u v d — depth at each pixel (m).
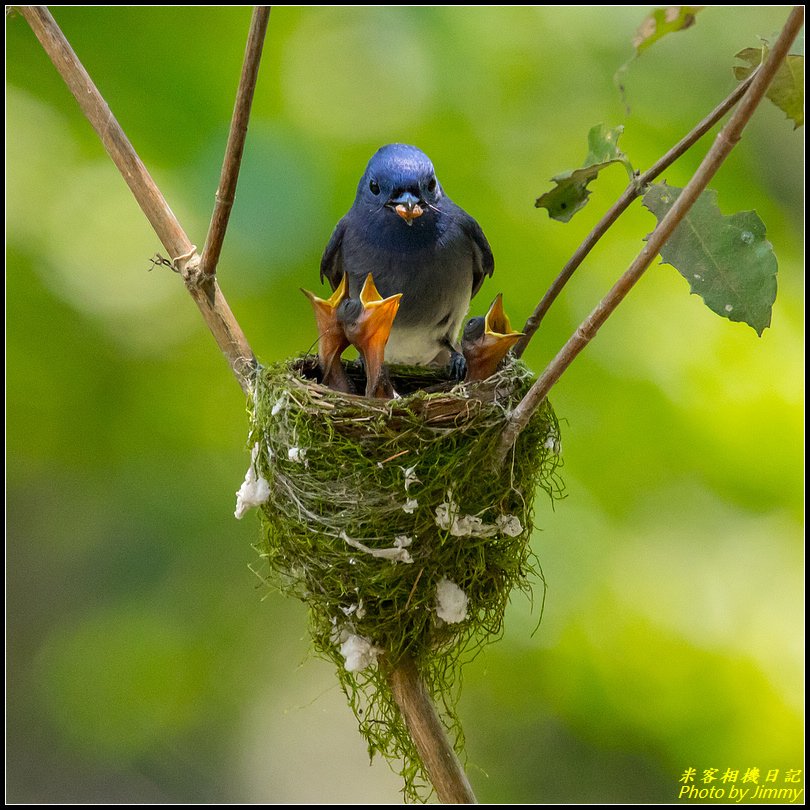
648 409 11.15
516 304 11.30
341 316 7.21
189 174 11.12
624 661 10.91
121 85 11.42
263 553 6.63
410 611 6.21
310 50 11.96
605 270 11.44
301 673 12.87
